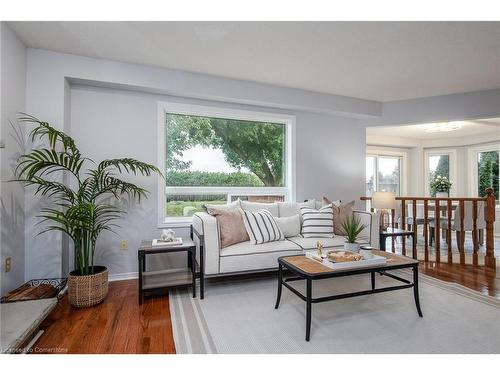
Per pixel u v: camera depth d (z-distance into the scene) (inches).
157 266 120.5
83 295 84.7
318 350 63.7
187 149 133.7
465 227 151.6
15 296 79.1
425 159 258.8
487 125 197.6
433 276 117.0
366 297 94.0
